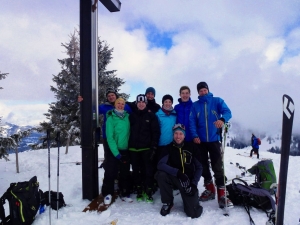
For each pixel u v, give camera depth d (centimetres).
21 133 709
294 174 624
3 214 295
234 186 368
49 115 1346
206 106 375
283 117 209
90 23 389
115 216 335
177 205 375
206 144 377
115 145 372
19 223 295
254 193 345
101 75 1381
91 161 392
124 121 386
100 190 441
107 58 1416
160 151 387
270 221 257
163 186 342
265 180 431
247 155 1182
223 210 349
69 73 1388
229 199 367
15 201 297
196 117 383
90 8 389
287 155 209
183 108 401
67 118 1317
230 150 1338
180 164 348
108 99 457
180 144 356
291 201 396
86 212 343
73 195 423
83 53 392
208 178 395
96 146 404
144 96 387
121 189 405
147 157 383
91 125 389
